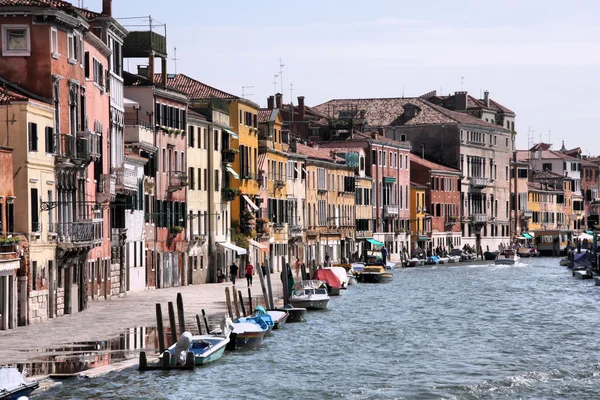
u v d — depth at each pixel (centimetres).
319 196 16775
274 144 15000
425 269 17438
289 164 15562
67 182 7619
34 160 6888
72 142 7556
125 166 9644
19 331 6556
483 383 5494
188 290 10550
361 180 18438
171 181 11169
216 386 5353
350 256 17812
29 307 6862
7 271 6481
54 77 7325
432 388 5362
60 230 7375
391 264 16800
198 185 12119
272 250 14762
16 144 6781
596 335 7462
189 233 11794
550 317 8769
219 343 6203
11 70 7262
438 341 7138
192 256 11844
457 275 15375
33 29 7250
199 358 5812
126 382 5306
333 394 5212
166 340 6344
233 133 13112
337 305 9988
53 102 7312
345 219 17812
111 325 6994
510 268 17600
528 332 7662
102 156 8775
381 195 19138
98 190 8625
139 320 7319
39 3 7206
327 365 6059
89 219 8050
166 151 11106
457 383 5503
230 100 13400
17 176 6788
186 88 13350
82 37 8044
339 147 18850
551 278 14400
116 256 9388
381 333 7581
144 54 11006
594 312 9200
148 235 10500
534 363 6144
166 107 11119
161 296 9544
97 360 5638
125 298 9269
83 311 7906
